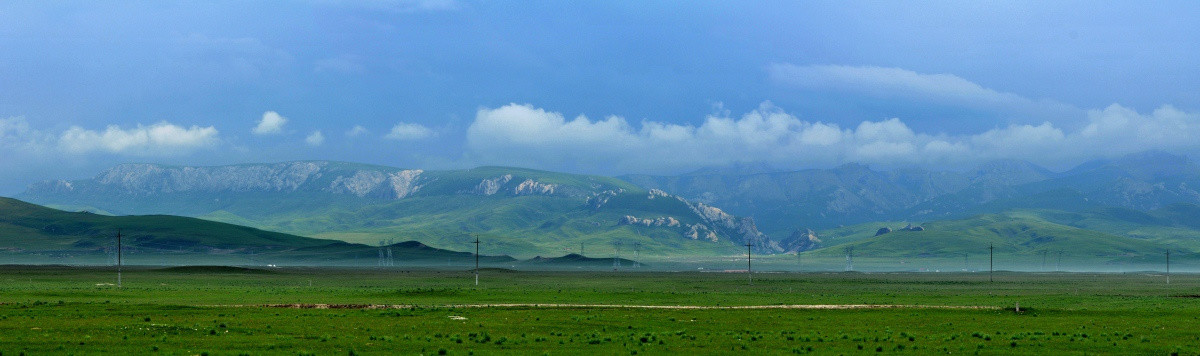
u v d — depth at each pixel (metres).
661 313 108.12
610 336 78.12
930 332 85.62
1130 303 141.12
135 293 149.38
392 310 109.75
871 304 134.38
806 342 74.88
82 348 64.81
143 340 71.00
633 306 124.62
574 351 66.38
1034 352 68.31
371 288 192.50
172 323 86.50
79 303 116.62
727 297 155.00
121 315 96.88
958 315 107.00
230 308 111.38
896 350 69.50
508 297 146.75
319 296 146.75
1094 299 154.75
